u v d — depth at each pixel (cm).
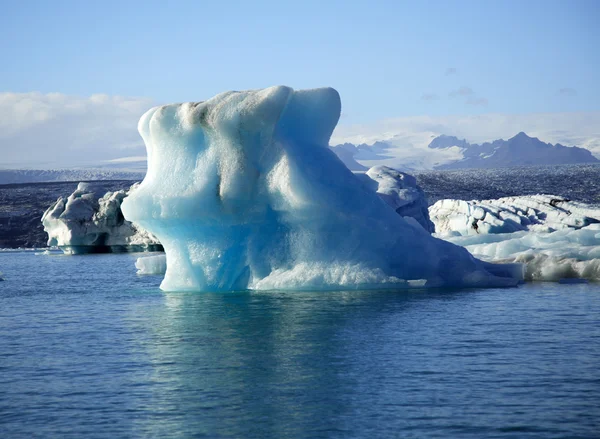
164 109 1941
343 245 1905
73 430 827
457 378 1004
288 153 1873
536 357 1130
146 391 975
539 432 789
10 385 1023
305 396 931
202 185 1862
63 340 1377
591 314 1544
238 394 948
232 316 1573
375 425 817
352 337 1305
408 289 1936
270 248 1947
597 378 998
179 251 2014
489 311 1587
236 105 1862
